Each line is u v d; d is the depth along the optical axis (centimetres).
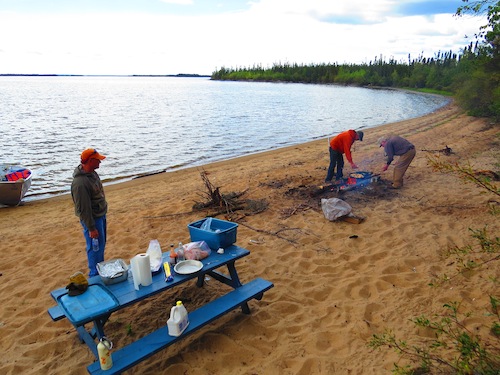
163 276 375
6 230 779
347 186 878
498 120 2048
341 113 3541
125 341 394
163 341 332
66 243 670
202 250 417
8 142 2002
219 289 494
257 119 3062
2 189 946
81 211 430
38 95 7088
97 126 2644
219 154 1720
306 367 345
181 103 4906
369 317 418
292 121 2944
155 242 413
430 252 554
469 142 1480
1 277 553
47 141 2044
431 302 430
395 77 9975
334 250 588
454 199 771
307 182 991
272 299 461
